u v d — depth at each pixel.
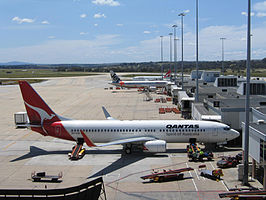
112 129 55.38
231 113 59.97
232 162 47.72
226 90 105.38
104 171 46.41
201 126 55.16
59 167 48.59
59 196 31.05
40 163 50.78
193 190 38.94
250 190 37.31
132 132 55.19
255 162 42.38
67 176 44.47
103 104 126.44
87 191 32.09
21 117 82.69
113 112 104.75
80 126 55.66
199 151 51.03
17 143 64.50
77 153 52.94
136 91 187.75
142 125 55.41
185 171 45.66
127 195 37.62
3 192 30.64
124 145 59.03
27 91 54.94
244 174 40.22
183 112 92.44
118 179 43.06
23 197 30.56
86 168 47.91
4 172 46.47
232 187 39.47
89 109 112.38
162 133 55.06
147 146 52.41
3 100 140.50
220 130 55.09
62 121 56.28
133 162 50.59
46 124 55.97
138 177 43.78
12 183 41.94
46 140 66.94
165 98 147.88
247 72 38.78
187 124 55.19
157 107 116.44
